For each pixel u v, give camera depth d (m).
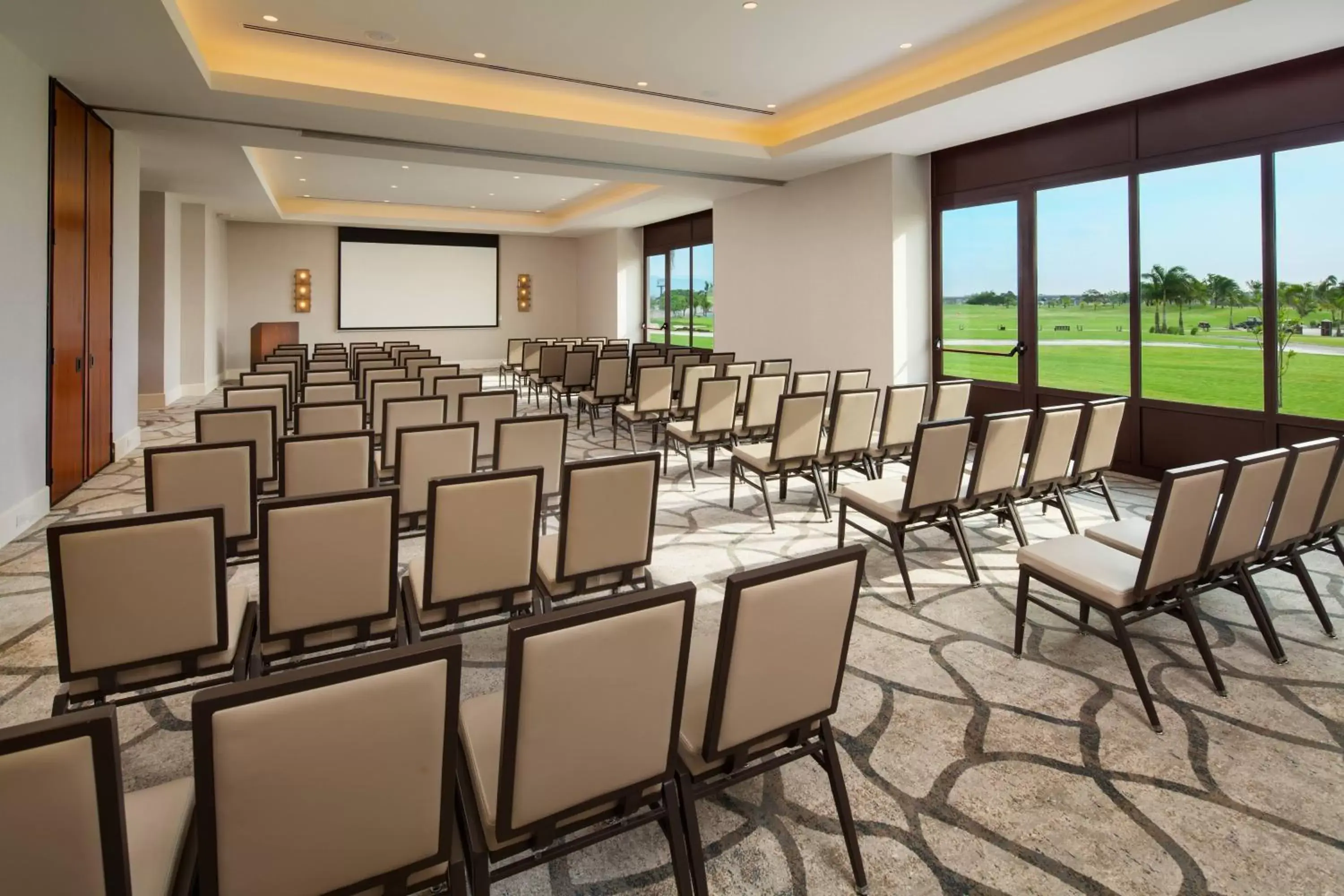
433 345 16.27
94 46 4.80
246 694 1.09
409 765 1.27
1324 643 3.18
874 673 2.93
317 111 6.33
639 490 2.88
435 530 2.49
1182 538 2.63
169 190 10.16
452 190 12.36
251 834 1.16
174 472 2.99
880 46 5.85
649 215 13.55
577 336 17.17
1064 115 6.55
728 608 1.57
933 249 8.37
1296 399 5.39
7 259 4.65
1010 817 2.09
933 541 4.63
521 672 1.34
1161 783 2.24
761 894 1.82
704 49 5.95
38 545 4.55
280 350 10.27
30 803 0.98
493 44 5.84
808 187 9.27
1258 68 5.39
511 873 1.51
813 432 4.94
